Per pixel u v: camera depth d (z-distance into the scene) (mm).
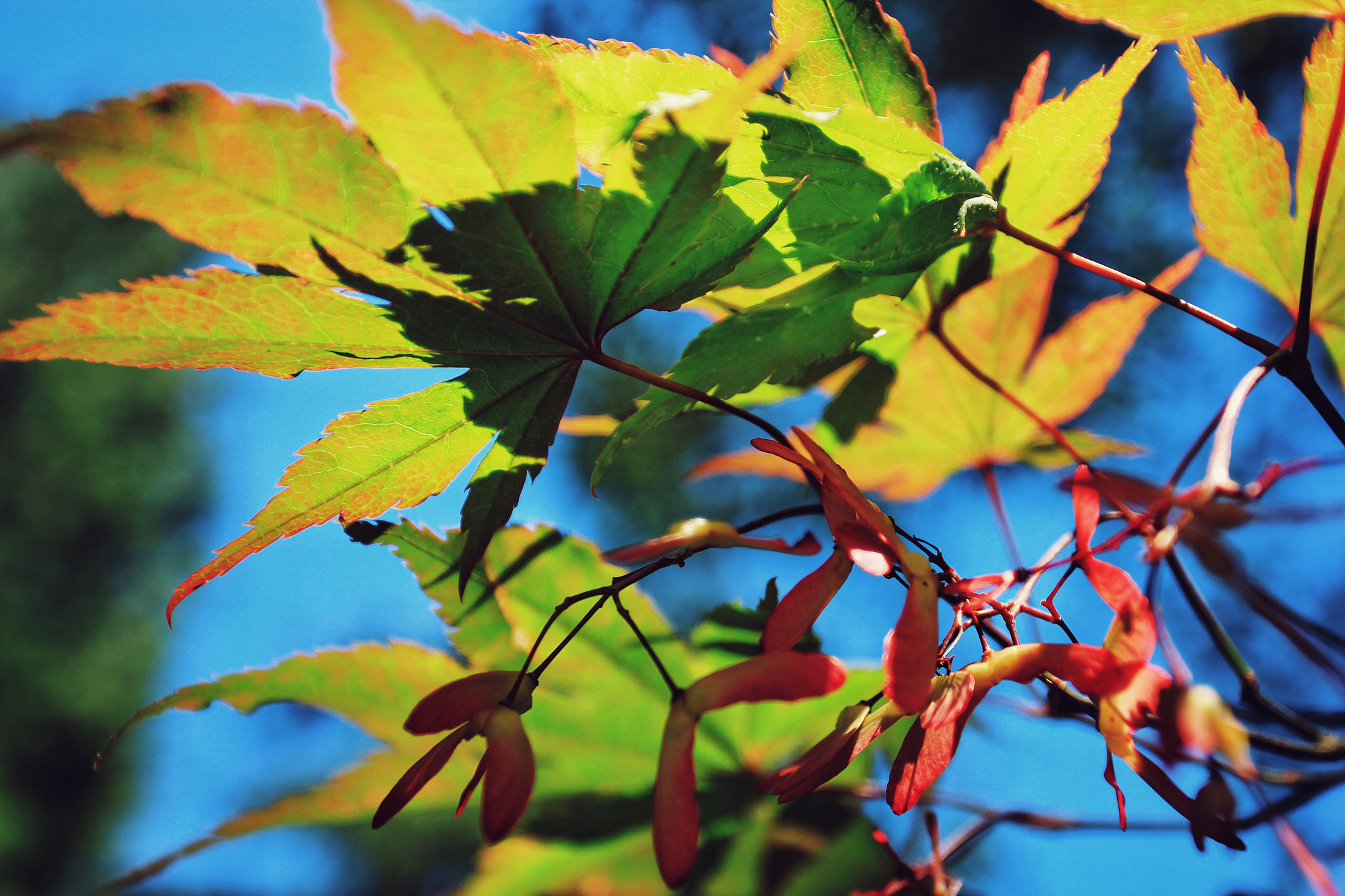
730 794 328
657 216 261
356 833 2508
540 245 262
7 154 241
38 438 3574
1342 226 282
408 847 2439
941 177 271
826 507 256
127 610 3529
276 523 273
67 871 3029
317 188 252
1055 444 387
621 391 2141
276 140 249
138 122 243
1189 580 299
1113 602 249
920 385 384
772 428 279
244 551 271
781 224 278
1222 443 257
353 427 272
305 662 306
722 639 310
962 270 300
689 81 268
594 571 312
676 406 281
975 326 371
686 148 254
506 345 273
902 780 245
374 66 243
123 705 3322
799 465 257
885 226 271
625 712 325
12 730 3100
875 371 324
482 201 257
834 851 319
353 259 260
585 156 270
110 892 292
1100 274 275
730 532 273
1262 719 294
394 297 265
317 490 274
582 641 316
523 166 254
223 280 259
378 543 294
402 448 276
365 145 252
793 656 254
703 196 260
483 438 280
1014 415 385
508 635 310
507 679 262
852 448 401
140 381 3887
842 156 272
